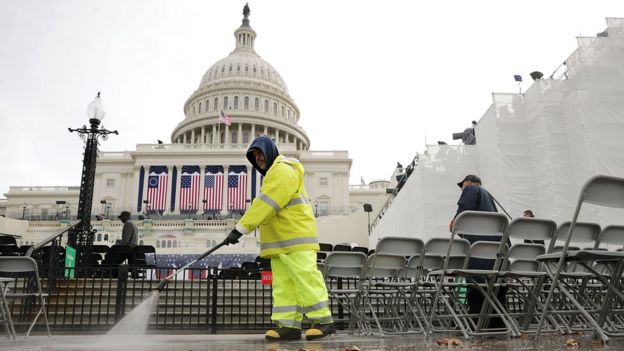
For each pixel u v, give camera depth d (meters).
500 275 4.43
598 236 4.37
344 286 9.42
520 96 15.58
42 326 7.34
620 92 12.50
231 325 7.69
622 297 3.58
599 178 3.38
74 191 71.19
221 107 76.25
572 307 5.43
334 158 65.56
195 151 61.81
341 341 3.97
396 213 23.55
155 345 3.70
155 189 60.69
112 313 8.38
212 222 49.25
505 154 15.09
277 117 76.62
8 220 43.03
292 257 4.13
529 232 4.31
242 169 61.66
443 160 18.09
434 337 4.49
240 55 86.06
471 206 5.36
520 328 4.97
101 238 45.09
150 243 41.91
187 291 9.42
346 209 63.72
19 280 8.55
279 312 4.16
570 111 13.34
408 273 5.84
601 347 3.12
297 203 4.23
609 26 12.95
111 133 12.11
